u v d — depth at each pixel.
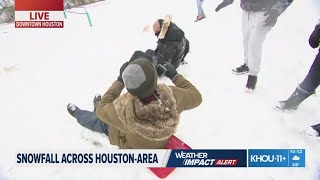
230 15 3.43
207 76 2.68
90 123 2.12
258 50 2.34
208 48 2.98
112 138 1.94
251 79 2.46
